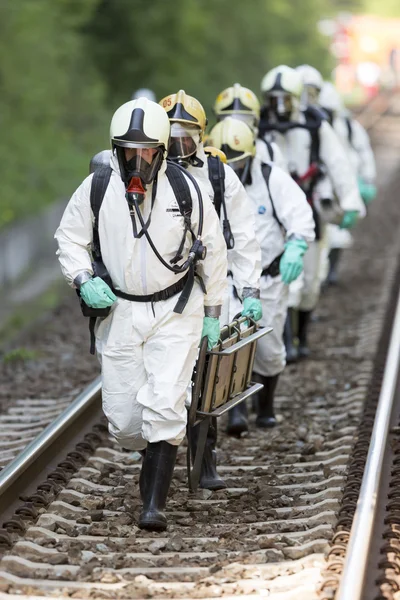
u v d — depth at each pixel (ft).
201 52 282.15
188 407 50.90
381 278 133.80
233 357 51.24
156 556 45.55
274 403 77.61
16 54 201.16
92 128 237.04
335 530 47.11
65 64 234.79
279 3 354.33
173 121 52.70
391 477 53.52
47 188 187.32
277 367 68.23
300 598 40.04
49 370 91.04
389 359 75.61
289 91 77.92
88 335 107.86
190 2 274.36
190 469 52.16
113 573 43.04
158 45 271.28
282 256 65.00
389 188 229.45
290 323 89.81
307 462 62.03
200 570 43.78
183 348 47.47
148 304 47.44
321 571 42.29
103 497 54.44
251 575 42.96
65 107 232.12
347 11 605.73
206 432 51.67
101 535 48.49
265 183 64.23
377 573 41.60
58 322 115.34
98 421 67.56
